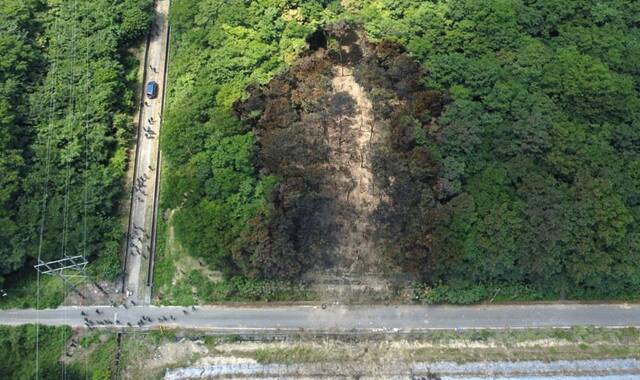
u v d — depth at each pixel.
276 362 77.94
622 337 81.75
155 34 96.62
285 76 86.25
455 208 78.94
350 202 85.00
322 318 81.62
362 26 91.50
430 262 78.31
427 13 90.06
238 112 84.38
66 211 81.00
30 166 82.50
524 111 82.62
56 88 86.94
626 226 79.44
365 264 83.56
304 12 90.31
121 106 90.19
